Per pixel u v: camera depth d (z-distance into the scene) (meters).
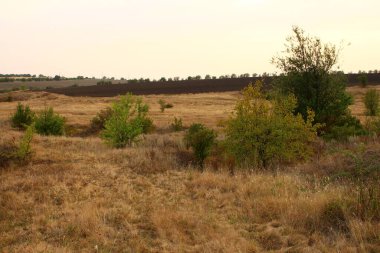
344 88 18.89
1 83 159.62
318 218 6.64
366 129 17.41
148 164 11.37
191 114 44.09
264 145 11.89
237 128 11.91
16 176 9.86
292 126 11.78
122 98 16.05
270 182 9.07
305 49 18.44
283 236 6.20
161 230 6.59
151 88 99.44
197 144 12.87
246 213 7.39
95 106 57.16
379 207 6.64
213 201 8.23
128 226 6.86
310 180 9.65
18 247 6.02
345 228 6.31
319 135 17.88
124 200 8.37
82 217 7.02
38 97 72.19
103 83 118.31
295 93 18.66
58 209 7.75
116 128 15.29
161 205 8.04
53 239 6.39
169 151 13.84
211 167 11.91
